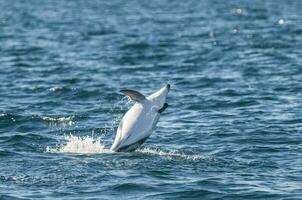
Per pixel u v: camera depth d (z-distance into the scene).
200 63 119.12
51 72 109.62
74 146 60.25
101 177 50.97
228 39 160.25
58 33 180.75
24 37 168.38
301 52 133.00
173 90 92.25
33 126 70.00
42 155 57.31
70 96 87.69
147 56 128.62
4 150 58.81
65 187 48.81
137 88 95.12
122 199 46.75
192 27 196.62
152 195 47.56
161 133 66.62
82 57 128.88
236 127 69.00
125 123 57.97
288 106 79.69
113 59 125.69
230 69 111.31
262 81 98.25
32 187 48.72
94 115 75.75
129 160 55.50
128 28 196.12
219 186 49.34
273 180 50.81
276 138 64.25
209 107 79.81
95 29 193.00
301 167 54.28
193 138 64.62
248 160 56.50
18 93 89.81
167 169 53.16
